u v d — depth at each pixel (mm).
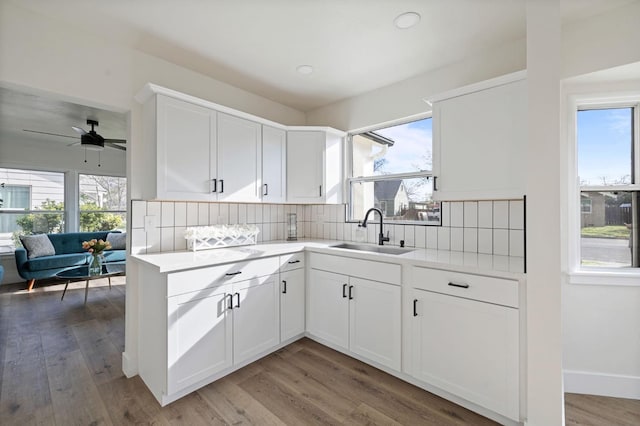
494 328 1649
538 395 1494
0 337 2779
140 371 2098
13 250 4938
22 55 1713
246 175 2561
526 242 1546
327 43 2129
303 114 3531
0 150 4727
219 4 1716
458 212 2365
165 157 2033
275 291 2418
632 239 1940
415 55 2291
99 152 5715
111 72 2061
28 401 1826
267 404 1808
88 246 3938
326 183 2975
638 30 1684
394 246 2637
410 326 2000
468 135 2008
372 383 2031
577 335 1929
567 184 1949
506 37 2057
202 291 1933
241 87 2848
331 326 2482
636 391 1835
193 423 1647
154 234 2262
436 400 1854
